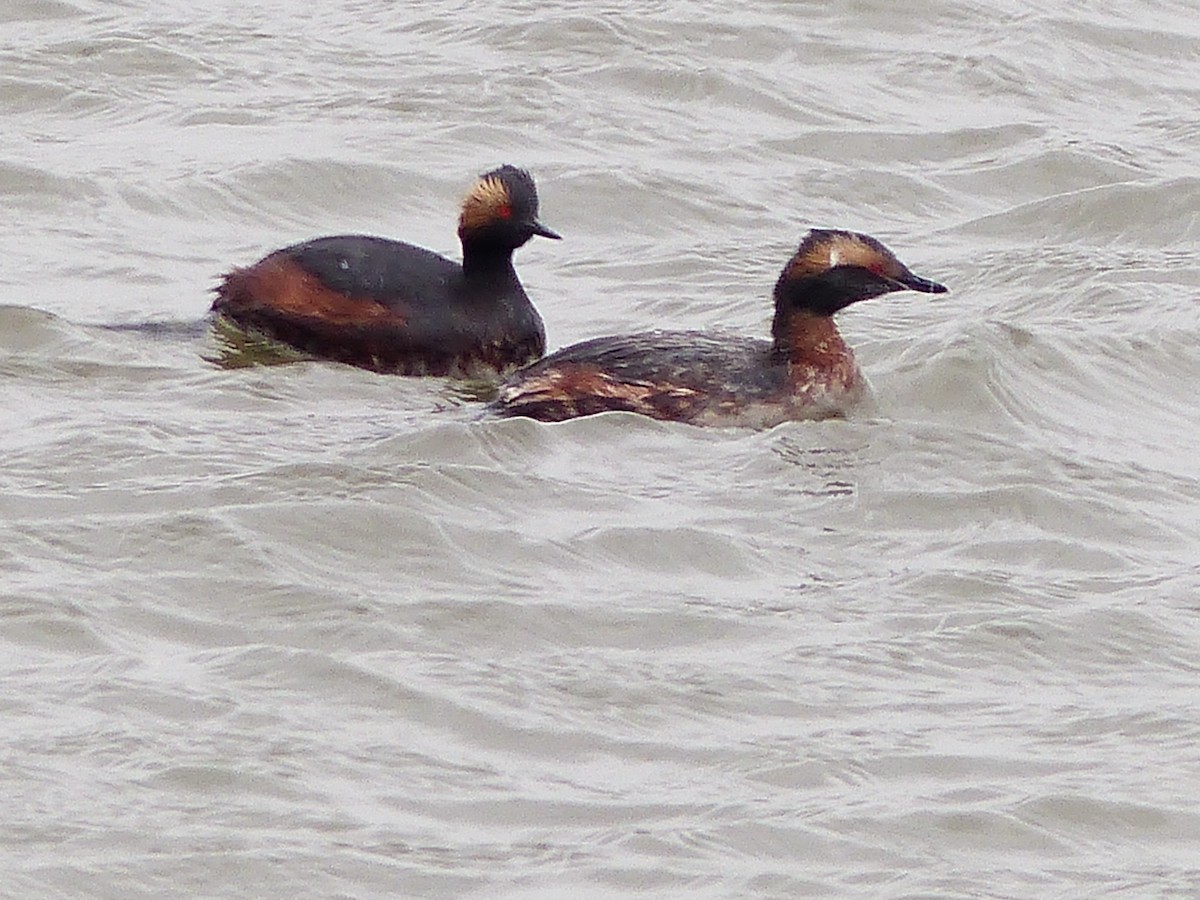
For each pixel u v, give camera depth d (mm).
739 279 23141
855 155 26906
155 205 24016
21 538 15938
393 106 26969
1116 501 17844
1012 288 23016
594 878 12945
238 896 12656
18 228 23297
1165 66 30172
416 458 17609
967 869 13180
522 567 16141
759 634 15500
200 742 13836
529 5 29938
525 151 26234
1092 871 13250
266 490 16828
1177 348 20969
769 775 13961
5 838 12891
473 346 20312
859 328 21469
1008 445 18672
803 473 17938
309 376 19766
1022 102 28750
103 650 14773
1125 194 25266
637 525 16750
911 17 30484
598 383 18703
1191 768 14219
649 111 27547
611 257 23812
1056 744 14453
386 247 20703
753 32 29641
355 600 15461
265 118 26562
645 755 14117
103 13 29188
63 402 18672
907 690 14977
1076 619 15859
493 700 14500
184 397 18984
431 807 13492
